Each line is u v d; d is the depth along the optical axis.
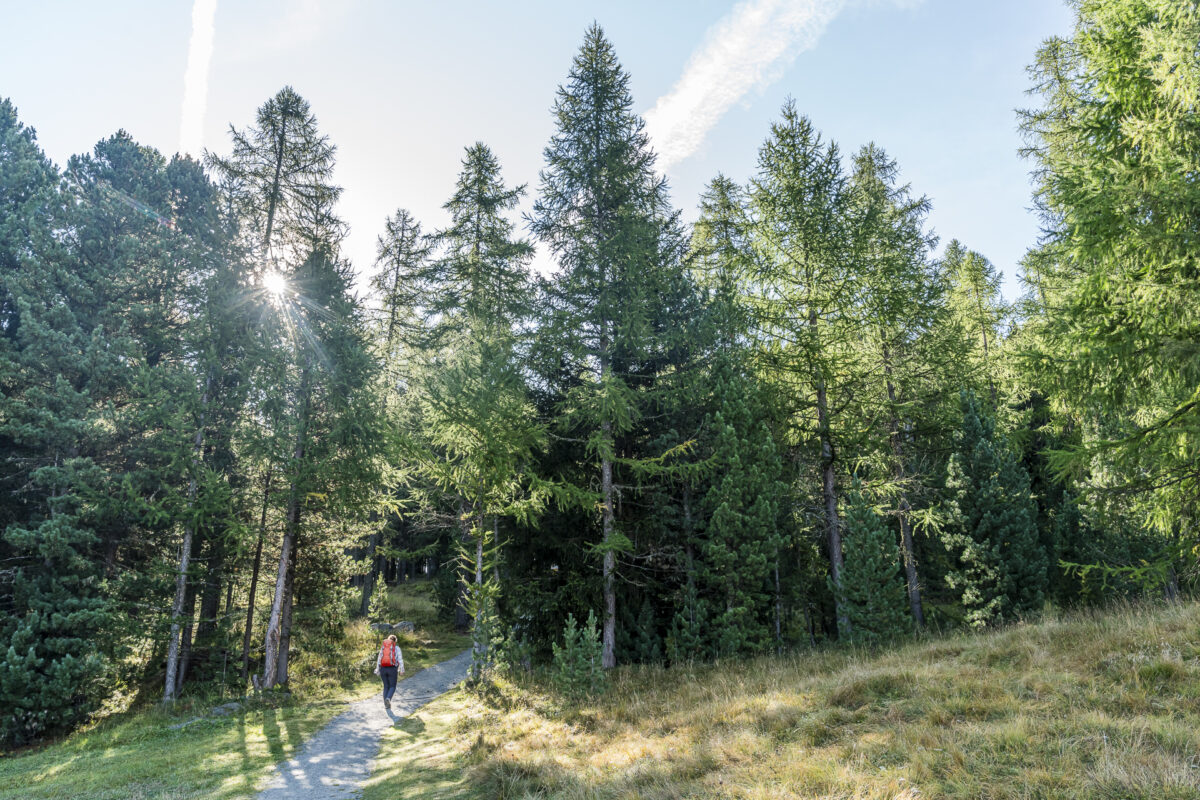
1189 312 8.35
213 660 20.50
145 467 19.17
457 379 15.34
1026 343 19.52
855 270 16.50
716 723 9.38
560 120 18.69
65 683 15.61
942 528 18.31
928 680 9.08
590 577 16.38
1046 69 15.03
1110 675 8.00
